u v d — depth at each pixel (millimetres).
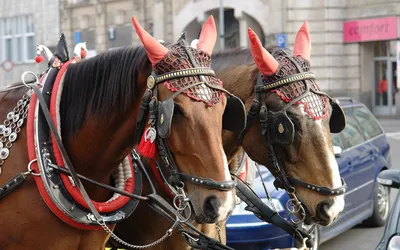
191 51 3479
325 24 25875
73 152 3846
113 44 30031
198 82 3348
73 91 3848
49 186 3627
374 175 9102
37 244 3734
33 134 3734
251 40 4168
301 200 4016
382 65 26453
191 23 28328
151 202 4152
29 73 3951
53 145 3736
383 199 9430
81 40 33031
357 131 9172
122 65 3693
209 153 3260
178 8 28609
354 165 8492
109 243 4812
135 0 30078
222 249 4238
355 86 26219
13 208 3740
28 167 3693
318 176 3910
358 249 8227
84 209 3715
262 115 4164
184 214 4234
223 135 4484
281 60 4223
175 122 3320
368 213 8953
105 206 3785
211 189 3262
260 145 4273
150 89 3455
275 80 4133
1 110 3994
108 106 3709
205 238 4254
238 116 3676
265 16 26094
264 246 6664
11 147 3820
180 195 3434
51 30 34594
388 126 23562
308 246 4602
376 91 26750
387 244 4707
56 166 3689
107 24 31562
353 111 9500
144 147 3422
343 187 3934
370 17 25391
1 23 38500
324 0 25703
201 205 3275
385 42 26172
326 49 25938
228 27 28453
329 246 8391
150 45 3441
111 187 3865
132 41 28969
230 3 27000
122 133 3734
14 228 3746
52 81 3930
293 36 25672
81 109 3803
